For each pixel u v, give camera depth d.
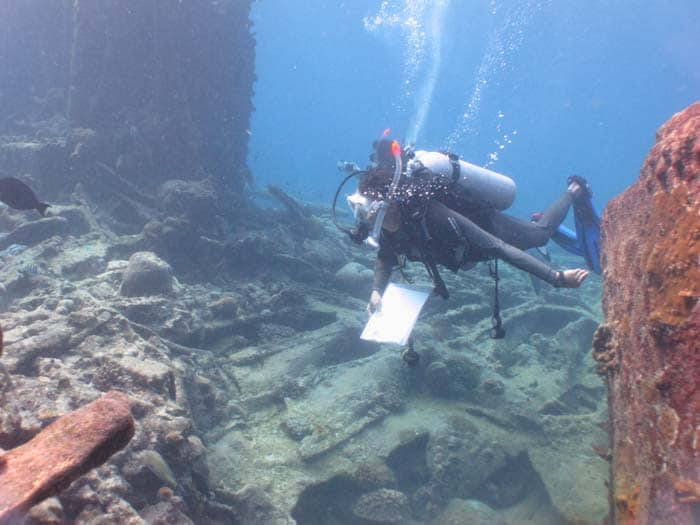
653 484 1.99
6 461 1.40
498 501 5.78
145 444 3.57
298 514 5.02
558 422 6.36
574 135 115.19
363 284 9.76
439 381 6.64
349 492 5.33
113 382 4.27
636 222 3.00
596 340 3.07
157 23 10.48
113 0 10.28
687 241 1.99
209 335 6.99
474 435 5.93
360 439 5.59
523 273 12.23
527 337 9.18
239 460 4.97
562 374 7.75
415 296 3.89
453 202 4.11
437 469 5.63
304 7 76.81
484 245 3.61
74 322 4.96
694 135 2.19
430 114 105.44
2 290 6.25
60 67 12.77
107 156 10.62
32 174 10.38
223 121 12.49
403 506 5.23
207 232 9.64
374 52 97.56
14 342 4.33
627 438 2.40
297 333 7.69
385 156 5.29
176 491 3.45
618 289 3.01
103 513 2.73
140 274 6.90
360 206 3.87
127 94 10.98
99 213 10.02
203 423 5.23
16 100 13.17
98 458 1.49
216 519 3.87
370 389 6.22
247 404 5.88
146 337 5.82
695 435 1.81
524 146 124.19
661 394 2.04
